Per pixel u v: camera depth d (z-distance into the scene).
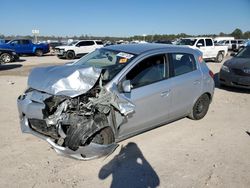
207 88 5.98
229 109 7.21
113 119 4.11
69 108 3.84
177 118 5.56
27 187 3.47
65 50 24.33
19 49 26.42
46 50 28.62
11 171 3.81
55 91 3.78
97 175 3.80
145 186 3.59
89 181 3.65
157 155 4.42
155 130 5.44
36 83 4.09
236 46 34.28
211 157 4.42
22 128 4.38
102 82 4.16
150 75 4.73
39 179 3.65
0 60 18.45
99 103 3.89
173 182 3.69
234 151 4.67
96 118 3.90
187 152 4.57
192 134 5.34
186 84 5.37
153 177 3.79
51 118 3.85
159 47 5.17
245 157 4.46
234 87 10.22
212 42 21.09
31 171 3.83
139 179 3.74
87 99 3.94
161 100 4.86
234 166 4.16
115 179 3.72
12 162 4.05
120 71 4.30
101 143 4.06
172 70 5.14
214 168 4.08
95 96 3.98
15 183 3.55
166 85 4.93
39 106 3.92
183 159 4.32
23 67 16.55
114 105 3.97
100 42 26.45
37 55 28.38
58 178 3.69
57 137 3.93
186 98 5.48
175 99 5.18
